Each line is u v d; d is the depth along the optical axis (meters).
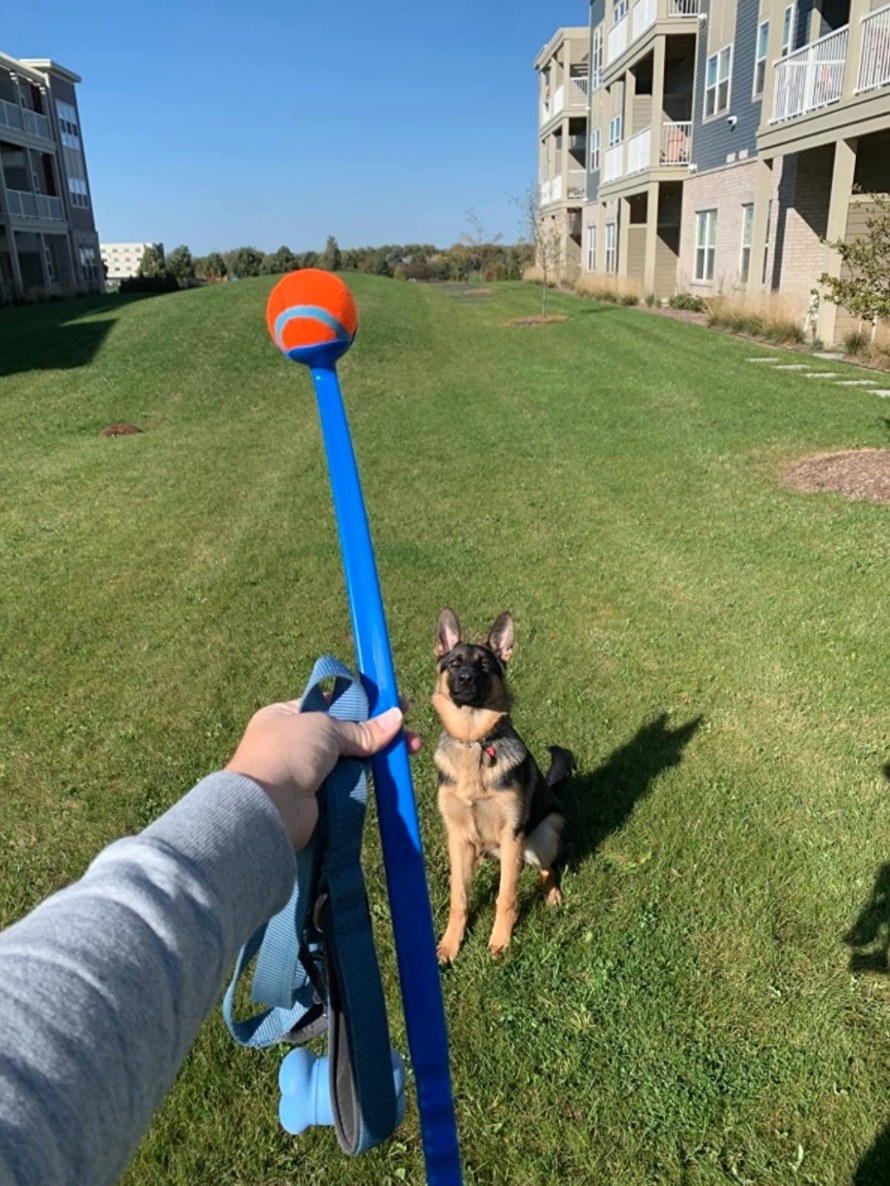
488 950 3.21
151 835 0.72
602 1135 2.48
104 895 0.65
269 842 0.78
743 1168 2.38
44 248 44.44
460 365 19.38
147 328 23.08
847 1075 2.61
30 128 41.94
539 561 7.33
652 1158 2.42
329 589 6.86
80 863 3.72
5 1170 0.48
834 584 6.40
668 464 10.20
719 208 24.86
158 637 6.10
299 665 5.54
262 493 9.93
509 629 3.55
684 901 3.33
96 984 0.59
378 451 11.68
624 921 3.26
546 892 3.47
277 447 12.51
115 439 13.59
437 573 7.11
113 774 4.39
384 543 7.93
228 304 26.83
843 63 16.34
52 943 0.60
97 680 5.48
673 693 4.96
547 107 46.41
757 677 5.10
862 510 8.05
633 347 19.66
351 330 1.15
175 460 11.92
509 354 20.39
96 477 11.15
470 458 11.06
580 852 3.67
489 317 28.58
